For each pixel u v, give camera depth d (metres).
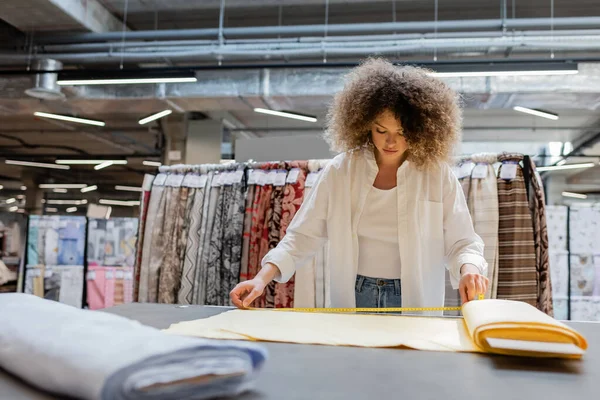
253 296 1.33
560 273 3.57
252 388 0.63
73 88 6.11
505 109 8.16
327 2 5.52
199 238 2.95
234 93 6.05
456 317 1.19
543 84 5.63
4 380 0.64
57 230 4.84
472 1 5.69
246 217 2.84
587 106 6.21
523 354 0.81
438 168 1.55
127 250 5.01
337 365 0.76
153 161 11.75
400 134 1.47
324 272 2.66
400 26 5.37
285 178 2.81
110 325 0.65
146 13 6.18
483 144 9.81
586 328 1.13
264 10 6.00
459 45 5.20
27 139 10.90
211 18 6.31
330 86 5.91
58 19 5.36
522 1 5.63
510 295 2.43
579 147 9.79
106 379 0.48
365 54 5.62
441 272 1.57
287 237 1.57
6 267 4.79
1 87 6.23
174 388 0.53
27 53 6.03
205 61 6.44
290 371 0.72
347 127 1.58
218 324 1.06
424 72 1.61
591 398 0.61
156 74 5.09
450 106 1.57
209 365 0.55
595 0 5.59
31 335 0.63
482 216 2.50
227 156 9.02
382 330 1.02
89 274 4.88
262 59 6.28
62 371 0.53
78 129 9.72
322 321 1.11
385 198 1.55
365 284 1.56
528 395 0.62
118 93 6.27
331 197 1.58
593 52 5.98
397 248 1.54
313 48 5.47
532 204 2.52
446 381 0.68
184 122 8.58
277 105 6.42
